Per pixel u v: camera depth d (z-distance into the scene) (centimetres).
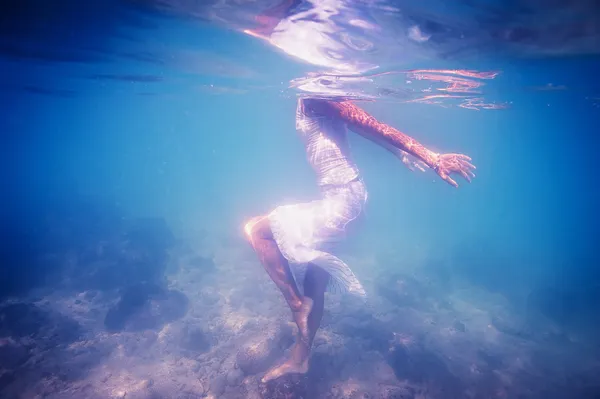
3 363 939
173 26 793
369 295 1560
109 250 1739
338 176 486
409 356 1038
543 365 1149
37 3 690
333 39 754
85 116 4619
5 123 5319
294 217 467
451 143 6281
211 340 1110
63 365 952
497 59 918
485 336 1332
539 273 2295
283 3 593
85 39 962
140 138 12156
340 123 507
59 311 1273
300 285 480
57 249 1877
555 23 646
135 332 1142
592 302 1617
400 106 2017
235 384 895
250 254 1938
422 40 744
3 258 1664
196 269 1703
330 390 884
